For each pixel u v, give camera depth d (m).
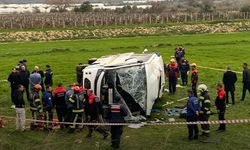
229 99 27.27
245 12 103.56
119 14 104.06
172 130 20.83
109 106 19.56
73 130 20.55
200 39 66.06
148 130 20.91
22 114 20.94
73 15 103.12
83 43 63.34
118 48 54.91
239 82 32.84
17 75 25.80
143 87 22.56
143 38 69.44
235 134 20.03
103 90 21.91
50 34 73.19
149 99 22.73
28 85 26.75
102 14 105.25
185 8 137.12
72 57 47.47
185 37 69.81
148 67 23.14
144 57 25.34
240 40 62.81
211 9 120.62
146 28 80.31
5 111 25.09
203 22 88.44
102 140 19.50
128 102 22.27
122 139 19.59
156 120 22.38
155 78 23.62
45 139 19.67
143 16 96.62
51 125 21.23
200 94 19.66
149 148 18.41
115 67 22.27
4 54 50.59
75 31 76.19
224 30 79.44
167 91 29.70
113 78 21.98
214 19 98.19
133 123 21.70
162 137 19.80
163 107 25.20
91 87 22.17
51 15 105.62
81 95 20.67
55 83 33.34
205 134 19.75
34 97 21.25
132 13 108.75
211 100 26.98
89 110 20.25
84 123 19.33
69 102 20.64
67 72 38.22
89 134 19.83
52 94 22.23
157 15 98.94
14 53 51.44
